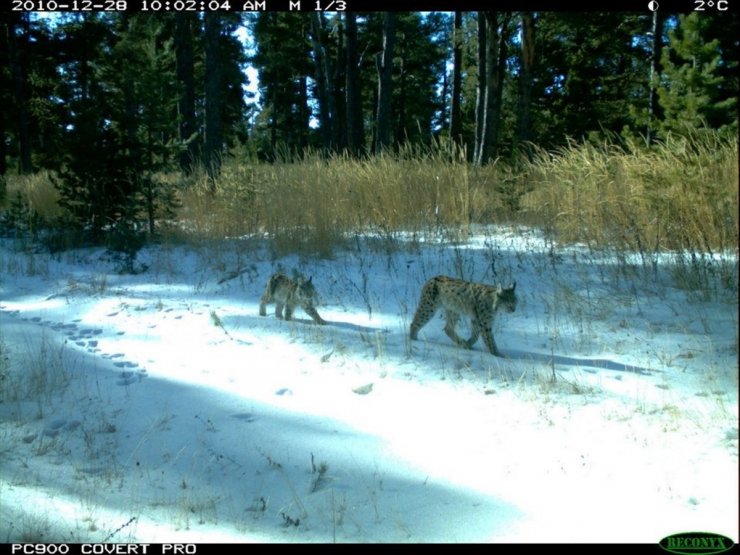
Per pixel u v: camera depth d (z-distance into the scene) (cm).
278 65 4494
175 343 935
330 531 496
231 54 4269
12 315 1118
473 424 632
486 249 1241
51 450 653
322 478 573
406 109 5122
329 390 741
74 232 1589
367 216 1450
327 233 1330
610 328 859
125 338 971
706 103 1483
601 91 3619
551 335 862
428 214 1431
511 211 1460
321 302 1083
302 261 1265
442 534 478
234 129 4747
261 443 639
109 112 1570
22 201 1980
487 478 542
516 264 1146
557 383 697
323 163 1644
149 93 1541
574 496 500
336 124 3812
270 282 1027
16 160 4419
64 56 3625
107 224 1592
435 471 563
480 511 499
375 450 608
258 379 787
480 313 812
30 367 846
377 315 1012
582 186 1314
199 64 3981
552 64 3538
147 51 1574
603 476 520
